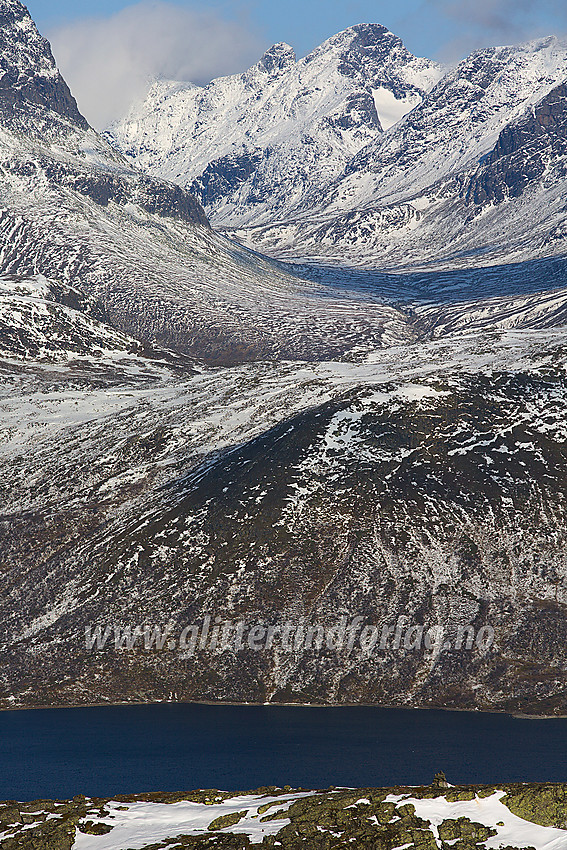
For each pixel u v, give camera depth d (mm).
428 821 31078
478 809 31656
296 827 31562
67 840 32125
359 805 33094
